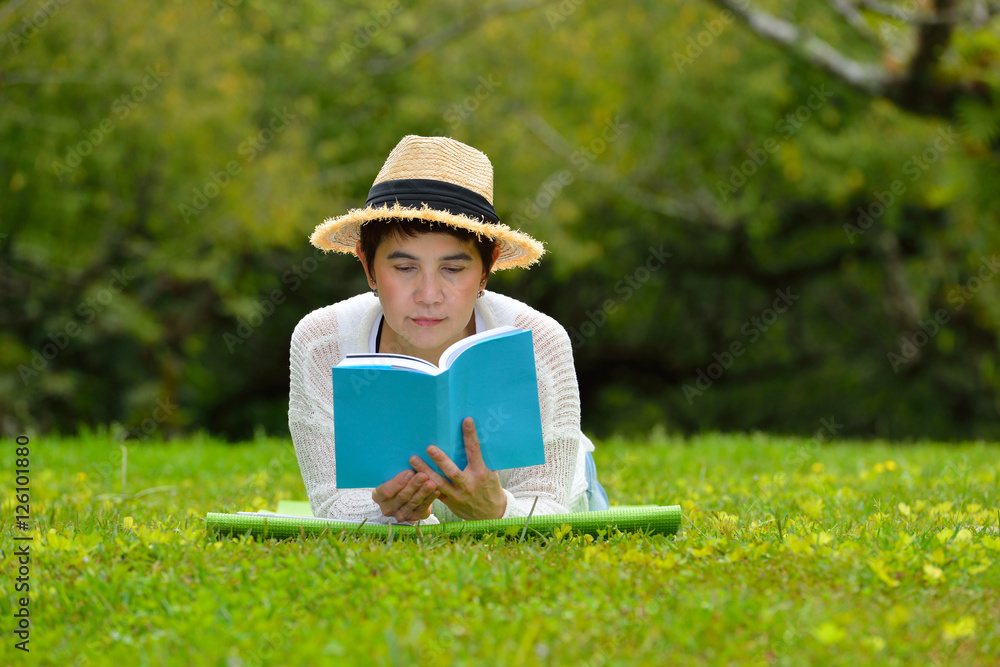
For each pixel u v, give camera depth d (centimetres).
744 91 1373
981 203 1154
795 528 349
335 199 1323
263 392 1952
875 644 226
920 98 1049
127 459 654
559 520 327
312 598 261
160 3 1116
